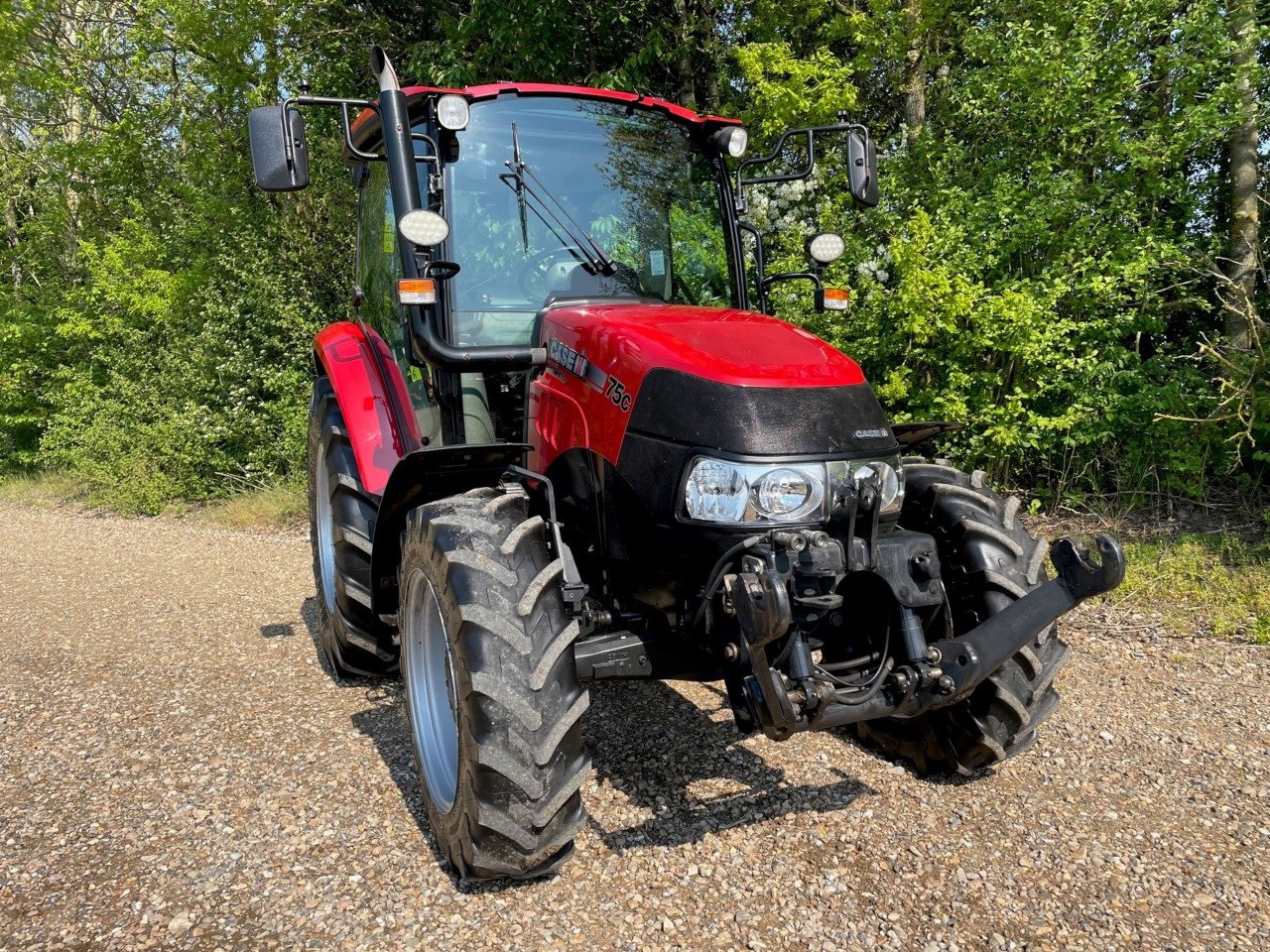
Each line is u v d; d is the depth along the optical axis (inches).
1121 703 156.0
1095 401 260.8
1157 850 112.8
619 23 396.5
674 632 116.2
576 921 101.4
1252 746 140.1
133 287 482.9
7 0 534.3
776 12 335.9
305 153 129.1
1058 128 273.0
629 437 113.4
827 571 103.3
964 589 124.7
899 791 128.3
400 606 127.7
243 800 131.1
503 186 136.5
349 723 157.8
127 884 111.5
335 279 422.3
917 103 332.5
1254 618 190.7
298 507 374.0
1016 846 114.0
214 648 204.2
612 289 140.0
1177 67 259.0
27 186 642.8
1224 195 285.4
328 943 99.1
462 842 105.4
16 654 205.5
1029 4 282.4
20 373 573.6
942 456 285.3
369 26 473.7
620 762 139.1
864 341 272.5
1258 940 96.3
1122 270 250.2
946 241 260.5
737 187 155.0
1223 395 247.6
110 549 335.0
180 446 428.1
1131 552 234.2
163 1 478.3
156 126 534.6
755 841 116.3
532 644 103.5
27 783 139.5
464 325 132.1
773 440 104.6
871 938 97.4
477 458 123.6
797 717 101.6
